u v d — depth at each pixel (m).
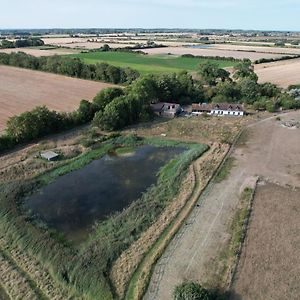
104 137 68.12
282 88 108.25
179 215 41.97
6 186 48.38
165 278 32.03
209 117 82.69
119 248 36.31
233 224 39.78
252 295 30.06
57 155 58.56
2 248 36.25
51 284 31.61
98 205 45.22
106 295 30.09
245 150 61.44
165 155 61.44
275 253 35.09
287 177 51.03
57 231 39.69
